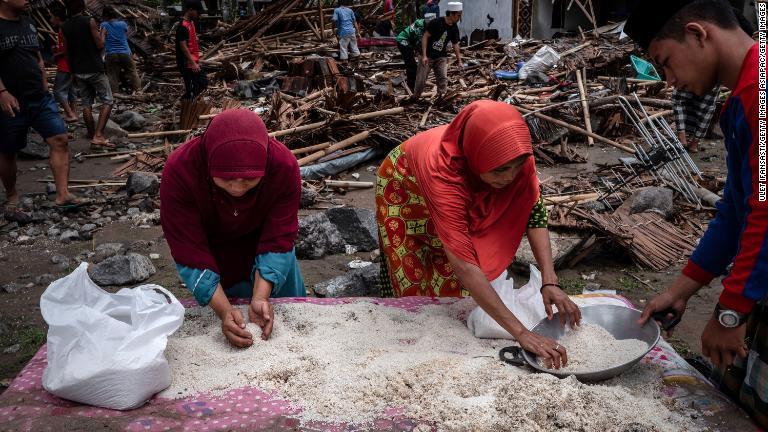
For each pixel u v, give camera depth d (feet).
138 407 6.57
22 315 13.29
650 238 16.06
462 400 6.43
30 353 11.80
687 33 5.60
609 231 15.25
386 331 8.01
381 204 10.09
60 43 29.17
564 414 6.13
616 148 26.23
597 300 8.47
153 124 31.32
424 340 7.77
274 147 8.16
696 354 11.45
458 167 7.84
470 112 7.59
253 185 7.35
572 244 15.03
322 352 7.50
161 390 6.86
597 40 45.21
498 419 6.12
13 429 6.19
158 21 53.26
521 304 8.02
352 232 16.88
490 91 30.78
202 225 8.57
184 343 7.66
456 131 7.82
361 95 26.55
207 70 42.37
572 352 7.28
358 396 6.64
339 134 24.64
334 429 6.17
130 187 20.89
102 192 21.56
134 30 45.73
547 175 23.08
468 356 7.40
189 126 28.71
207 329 8.16
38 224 18.60
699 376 6.87
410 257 10.02
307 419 6.33
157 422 6.29
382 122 25.64
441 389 6.67
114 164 25.05
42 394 6.75
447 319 8.32
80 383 6.38
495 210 8.25
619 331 7.62
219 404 6.60
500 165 7.23
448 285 10.09
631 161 21.24
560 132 26.58
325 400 6.61
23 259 16.19
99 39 26.35
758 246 5.36
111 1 47.80
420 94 31.91
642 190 17.60
